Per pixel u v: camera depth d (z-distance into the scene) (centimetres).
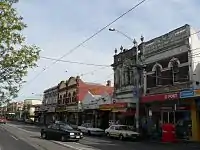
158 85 3288
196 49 2878
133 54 3797
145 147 2189
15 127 5253
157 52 3325
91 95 4925
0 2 1054
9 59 1102
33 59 1153
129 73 3872
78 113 5616
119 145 2341
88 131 3672
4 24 1076
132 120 3678
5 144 2277
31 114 10244
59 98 6850
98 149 1997
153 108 3331
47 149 1962
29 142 2459
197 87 2769
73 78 6066
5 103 1270
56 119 7056
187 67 2892
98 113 4656
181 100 2898
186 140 2781
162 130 2919
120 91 4028
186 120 2866
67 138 2612
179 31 3019
